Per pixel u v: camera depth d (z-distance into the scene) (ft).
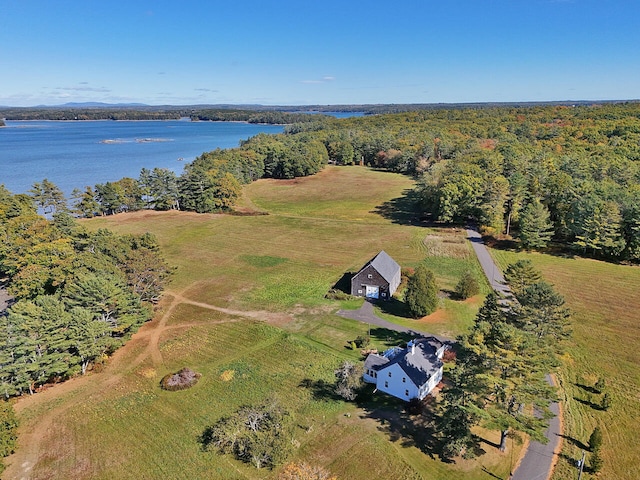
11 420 107.86
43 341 129.29
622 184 269.44
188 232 301.02
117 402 126.41
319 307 182.60
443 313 174.09
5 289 202.39
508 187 266.77
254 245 270.05
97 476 100.17
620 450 102.17
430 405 120.88
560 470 97.09
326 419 115.85
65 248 184.65
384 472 98.22
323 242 271.90
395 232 286.87
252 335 161.48
